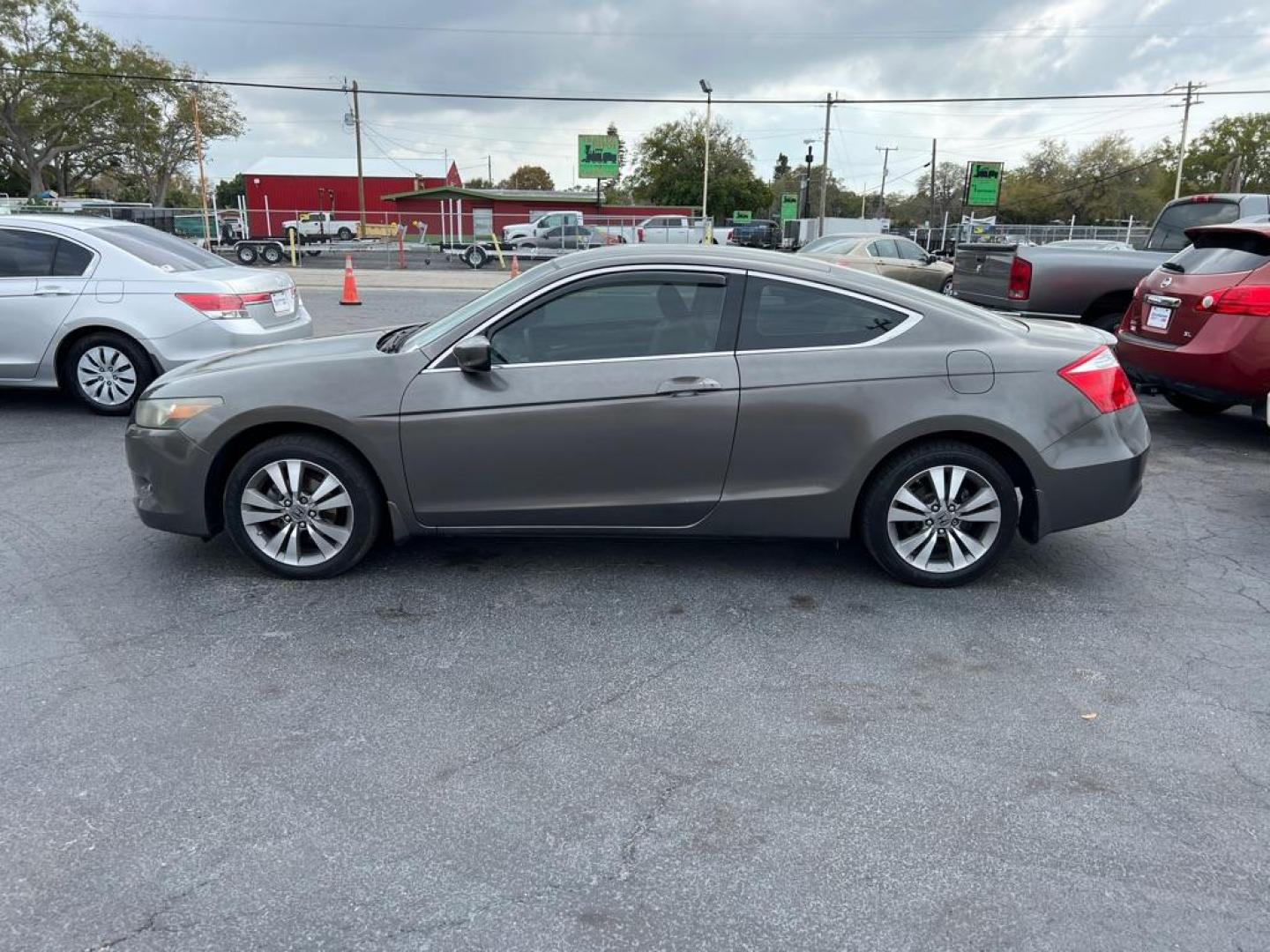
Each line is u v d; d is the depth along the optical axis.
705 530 4.25
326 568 4.33
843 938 2.26
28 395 8.65
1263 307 6.48
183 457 4.21
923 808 2.75
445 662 3.62
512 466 4.14
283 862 2.50
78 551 4.73
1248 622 4.05
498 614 4.05
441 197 52.31
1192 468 6.59
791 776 2.91
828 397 4.07
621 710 3.29
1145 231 45.88
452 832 2.63
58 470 6.16
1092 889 2.43
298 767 2.92
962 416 4.07
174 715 3.21
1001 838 2.62
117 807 2.71
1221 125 81.38
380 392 4.11
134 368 7.59
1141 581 4.50
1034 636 3.89
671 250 4.30
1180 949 2.23
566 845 2.58
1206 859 2.55
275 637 3.81
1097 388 4.21
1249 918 2.33
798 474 4.16
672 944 2.23
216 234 38.25
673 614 4.07
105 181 82.44
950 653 3.74
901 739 3.12
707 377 4.07
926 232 53.47
